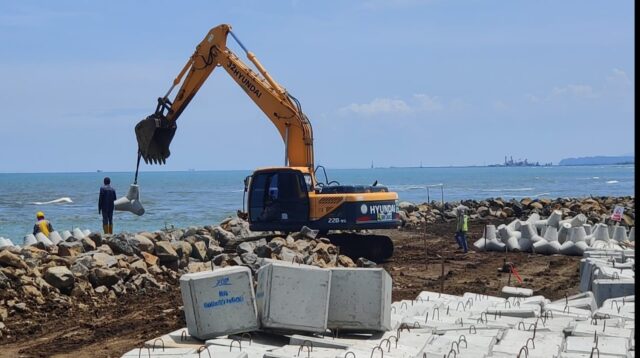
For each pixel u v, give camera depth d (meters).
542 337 9.95
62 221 47.34
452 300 13.00
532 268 21.91
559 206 39.88
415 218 36.94
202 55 23.77
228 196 88.56
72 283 15.54
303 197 21.77
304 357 8.89
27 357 11.31
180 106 23.81
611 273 14.20
